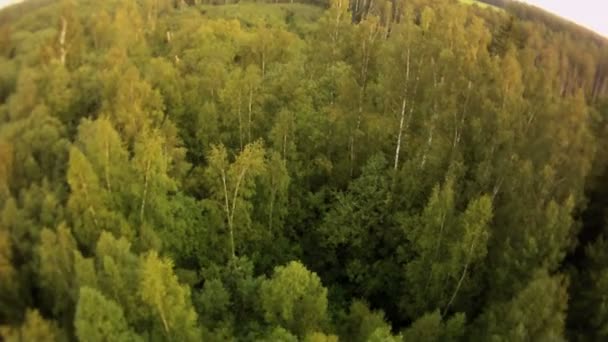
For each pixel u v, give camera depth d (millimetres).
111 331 32562
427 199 46969
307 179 50719
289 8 157375
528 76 54969
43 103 58219
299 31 122188
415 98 48781
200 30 77062
